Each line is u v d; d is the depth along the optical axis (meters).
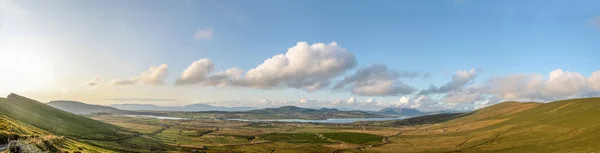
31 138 106.44
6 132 98.75
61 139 125.75
